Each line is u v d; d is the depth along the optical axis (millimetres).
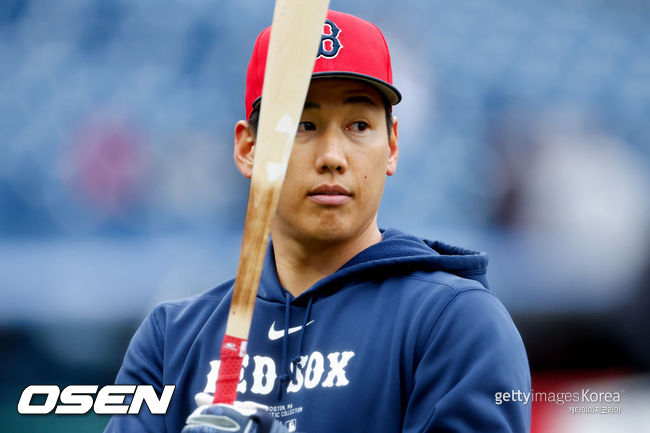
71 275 20969
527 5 33281
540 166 27031
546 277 21547
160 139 26375
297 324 6680
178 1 29781
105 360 20000
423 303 6285
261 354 6695
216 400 5699
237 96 28219
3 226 24719
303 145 6434
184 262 22391
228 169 25672
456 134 28844
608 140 29359
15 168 25891
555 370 20453
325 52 6398
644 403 17766
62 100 27656
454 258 6711
